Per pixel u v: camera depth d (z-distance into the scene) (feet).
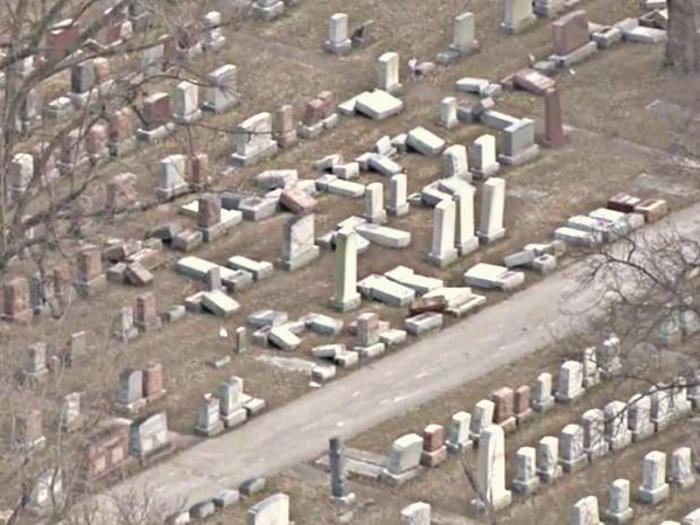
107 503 274.77
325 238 341.62
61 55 220.02
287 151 364.17
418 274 336.49
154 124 335.47
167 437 301.84
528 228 345.51
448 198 342.23
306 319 325.42
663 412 305.73
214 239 342.85
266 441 303.89
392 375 315.99
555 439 297.53
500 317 326.44
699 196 351.67
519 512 293.02
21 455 236.84
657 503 294.87
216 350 320.70
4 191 204.74
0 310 315.37
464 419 300.20
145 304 322.75
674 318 299.79
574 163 360.69
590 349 311.06
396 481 295.89
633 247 294.25
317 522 289.94
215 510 291.17
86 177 245.24
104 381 270.67
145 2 227.20
